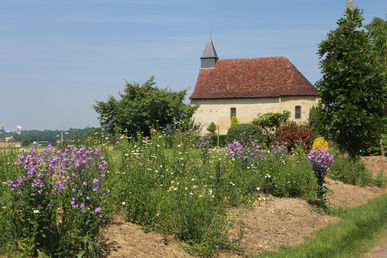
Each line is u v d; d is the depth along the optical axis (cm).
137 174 685
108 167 708
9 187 470
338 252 586
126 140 953
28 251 422
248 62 3700
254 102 3381
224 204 709
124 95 3198
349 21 1503
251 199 824
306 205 887
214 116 3472
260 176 923
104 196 524
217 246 565
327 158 891
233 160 948
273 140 1911
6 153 706
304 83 3344
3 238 428
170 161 855
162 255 501
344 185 1222
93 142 823
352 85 1460
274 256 556
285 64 3572
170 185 738
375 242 654
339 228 707
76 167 475
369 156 2044
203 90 3547
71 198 459
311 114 2528
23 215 419
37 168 457
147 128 3170
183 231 580
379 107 1491
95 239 459
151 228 579
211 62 3762
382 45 2153
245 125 2280
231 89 3488
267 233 670
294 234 689
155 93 3108
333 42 1501
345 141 1502
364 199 1088
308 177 999
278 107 3312
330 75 1508
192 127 3488
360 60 1441
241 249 584
